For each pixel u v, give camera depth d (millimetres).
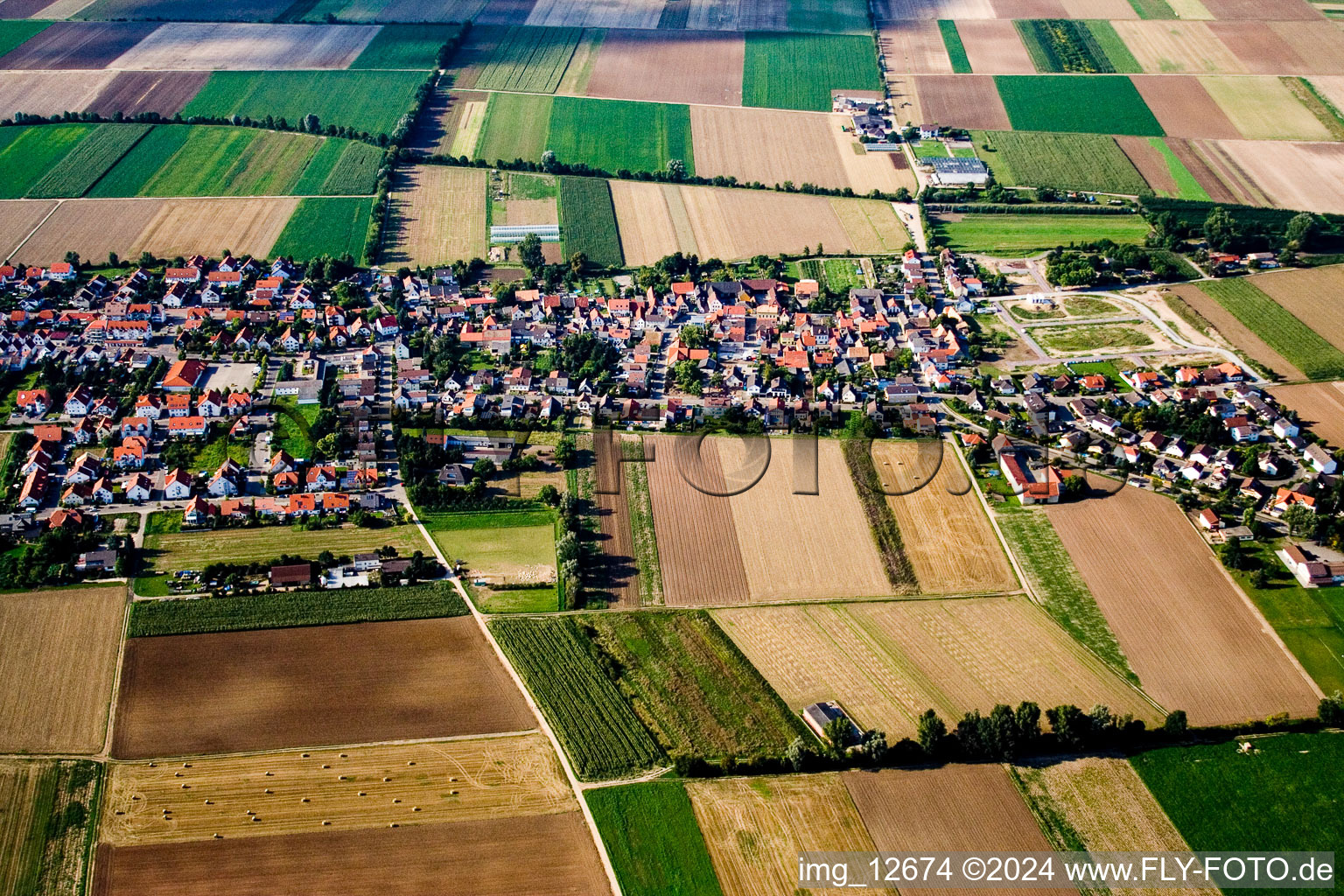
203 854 146625
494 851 147625
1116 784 157875
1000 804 154750
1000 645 183625
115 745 161750
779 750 163125
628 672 177000
